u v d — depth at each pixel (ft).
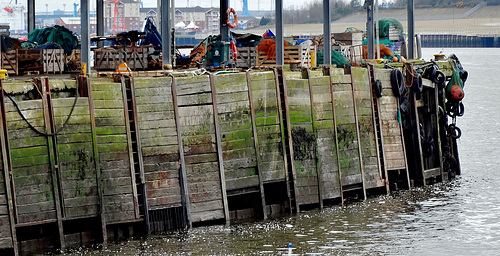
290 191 115.44
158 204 103.40
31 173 94.53
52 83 97.04
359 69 127.13
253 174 111.24
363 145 127.24
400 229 110.11
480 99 303.89
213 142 107.65
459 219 116.26
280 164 114.11
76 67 126.31
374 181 128.47
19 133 93.81
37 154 94.99
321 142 119.44
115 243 98.94
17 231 95.40
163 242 99.55
